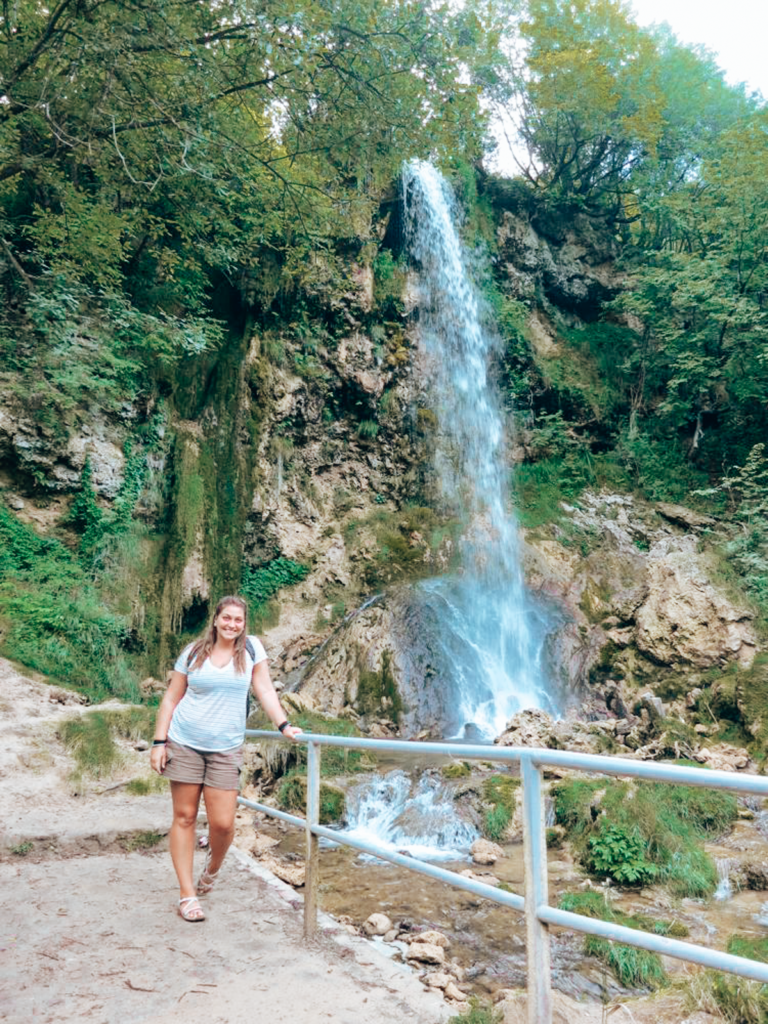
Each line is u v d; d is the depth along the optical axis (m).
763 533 18.50
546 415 23.59
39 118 11.84
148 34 10.54
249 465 17.77
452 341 22.28
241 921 3.84
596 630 17.39
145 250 16.91
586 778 8.74
